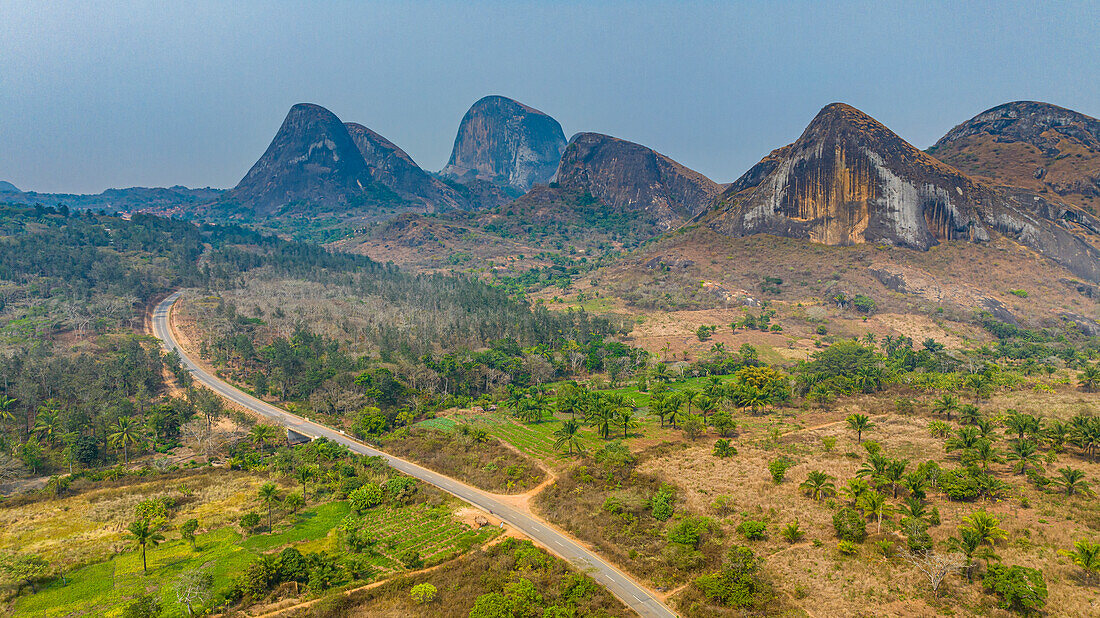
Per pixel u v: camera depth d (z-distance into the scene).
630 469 111.12
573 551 85.12
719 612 69.50
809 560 79.38
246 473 118.31
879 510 85.25
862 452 117.31
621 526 90.62
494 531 91.25
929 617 67.19
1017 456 104.00
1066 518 84.94
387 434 136.50
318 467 114.50
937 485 96.88
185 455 130.25
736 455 118.00
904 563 76.88
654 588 76.06
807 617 68.19
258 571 76.69
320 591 76.12
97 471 116.31
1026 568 70.56
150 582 78.25
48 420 131.12
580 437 133.12
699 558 79.94
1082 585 70.19
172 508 100.38
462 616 70.62
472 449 125.19
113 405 138.75
